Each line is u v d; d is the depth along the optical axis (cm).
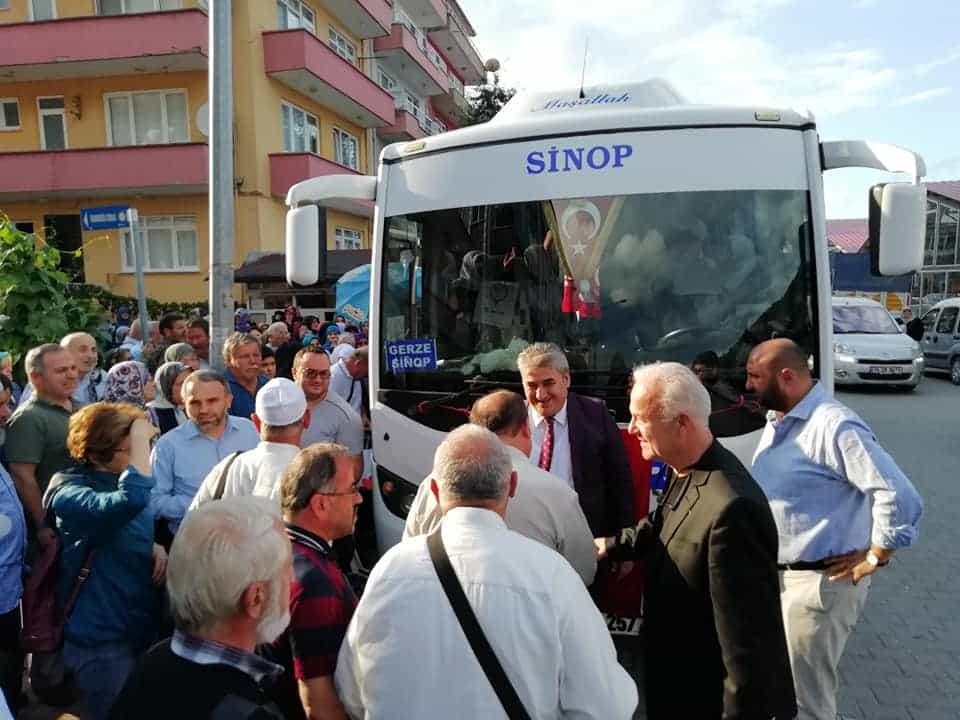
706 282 347
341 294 1204
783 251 343
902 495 248
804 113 351
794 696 197
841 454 263
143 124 1939
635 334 352
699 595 204
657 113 357
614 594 322
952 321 1688
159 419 436
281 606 159
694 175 351
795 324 339
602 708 161
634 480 344
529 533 252
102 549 275
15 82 1962
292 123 2080
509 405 264
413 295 390
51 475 361
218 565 149
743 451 332
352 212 2381
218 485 289
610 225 358
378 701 161
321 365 445
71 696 281
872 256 350
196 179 1823
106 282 1994
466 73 4225
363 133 2611
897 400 1407
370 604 167
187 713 141
